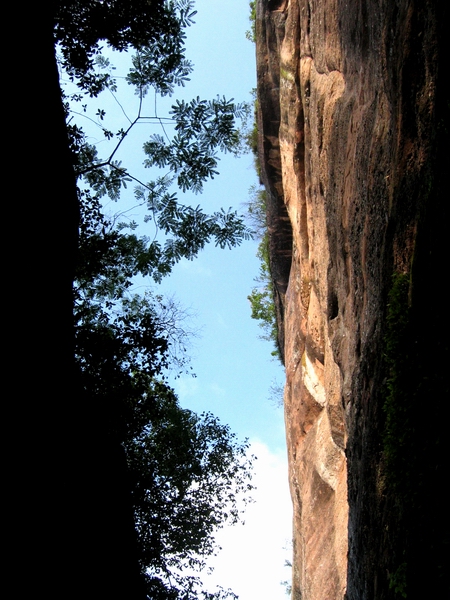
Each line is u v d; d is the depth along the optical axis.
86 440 8.40
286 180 20.91
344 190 12.05
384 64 8.78
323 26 13.78
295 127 18.36
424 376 7.64
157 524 14.53
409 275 8.12
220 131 12.85
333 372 15.47
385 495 8.70
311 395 18.97
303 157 18.61
